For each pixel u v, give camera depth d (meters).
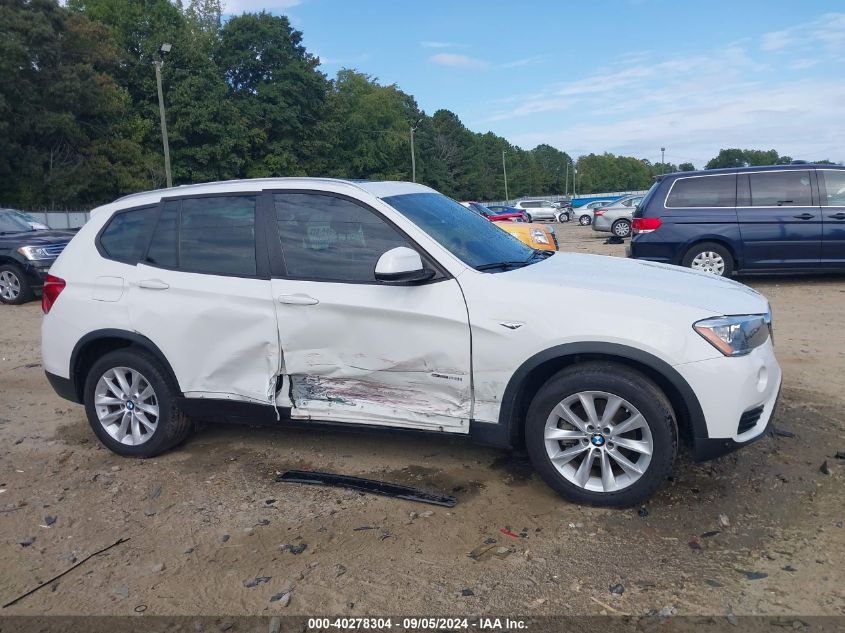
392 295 4.16
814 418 5.07
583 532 3.67
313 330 4.32
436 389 4.16
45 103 41.84
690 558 3.39
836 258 10.34
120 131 47.41
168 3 55.72
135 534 3.91
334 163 68.50
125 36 51.53
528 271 4.26
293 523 3.93
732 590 3.12
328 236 4.44
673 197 10.78
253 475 4.61
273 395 4.51
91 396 5.04
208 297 4.60
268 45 57.53
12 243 12.41
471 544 3.62
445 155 106.31
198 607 3.21
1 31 39.03
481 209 30.30
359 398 4.37
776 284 11.11
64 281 5.09
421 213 4.54
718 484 4.12
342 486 4.35
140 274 4.84
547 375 4.11
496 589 3.22
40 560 3.69
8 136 39.94
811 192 10.35
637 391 3.72
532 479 4.34
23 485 4.64
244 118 55.19
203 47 57.19
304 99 59.47
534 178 133.50
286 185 4.63
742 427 3.76
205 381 4.70
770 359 3.95
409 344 4.12
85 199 45.78
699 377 3.65
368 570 3.43
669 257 10.81
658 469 3.74
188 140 51.53
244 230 4.64
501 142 126.62
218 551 3.68
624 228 25.19
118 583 3.44
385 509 4.04
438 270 4.14
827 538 3.49
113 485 4.57
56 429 5.73
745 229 10.46
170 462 4.91
